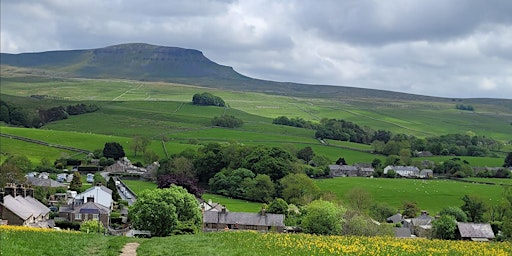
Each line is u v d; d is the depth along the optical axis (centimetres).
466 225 12938
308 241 6284
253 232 7456
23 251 4341
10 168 17500
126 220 14525
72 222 12388
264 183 19550
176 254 5050
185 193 11431
